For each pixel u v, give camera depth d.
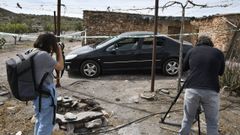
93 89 7.95
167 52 9.61
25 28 30.11
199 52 4.66
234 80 7.78
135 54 9.43
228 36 13.93
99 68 9.38
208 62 4.53
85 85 8.34
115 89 7.97
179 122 5.88
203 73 4.52
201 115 6.23
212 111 4.56
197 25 17.28
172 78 9.45
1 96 7.04
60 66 4.04
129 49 9.44
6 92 7.21
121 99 7.13
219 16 14.62
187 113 4.68
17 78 3.75
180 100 7.11
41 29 34.91
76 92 7.62
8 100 6.84
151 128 5.60
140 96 7.27
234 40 10.22
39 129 3.90
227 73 7.91
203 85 4.47
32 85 3.77
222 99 7.37
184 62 4.88
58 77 7.92
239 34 10.37
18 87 3.76
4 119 5.82
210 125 4.61
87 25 16.75
